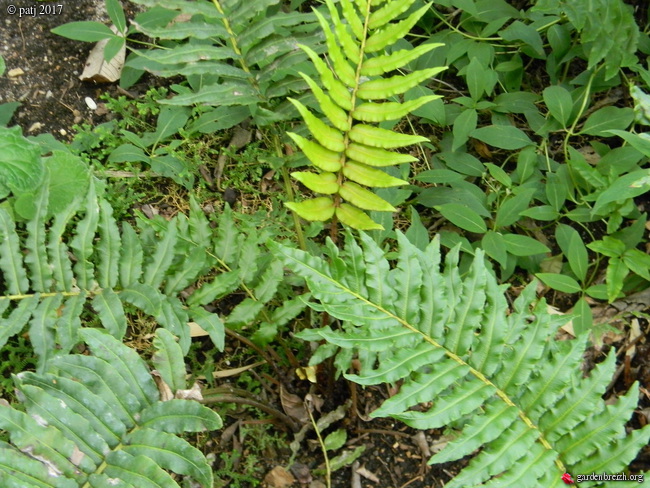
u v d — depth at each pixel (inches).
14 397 40.2
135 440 28.8
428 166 52.3
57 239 33.8
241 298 45.7
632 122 51.7
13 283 33.4
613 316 45.8
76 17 56.7
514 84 55.5
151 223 38.6
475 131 50.3
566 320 33.6
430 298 29.1
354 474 39.9
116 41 50.7
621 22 49.4
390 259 45.8
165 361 30.7
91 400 28.9
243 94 36.8
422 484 39.9
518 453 26.4
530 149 50.0
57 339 34.3
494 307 28.7
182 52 36.0
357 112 32.4
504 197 50.0
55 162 42.2
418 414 26.6
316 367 40.4
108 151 49.1
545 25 53.2
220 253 38.4
